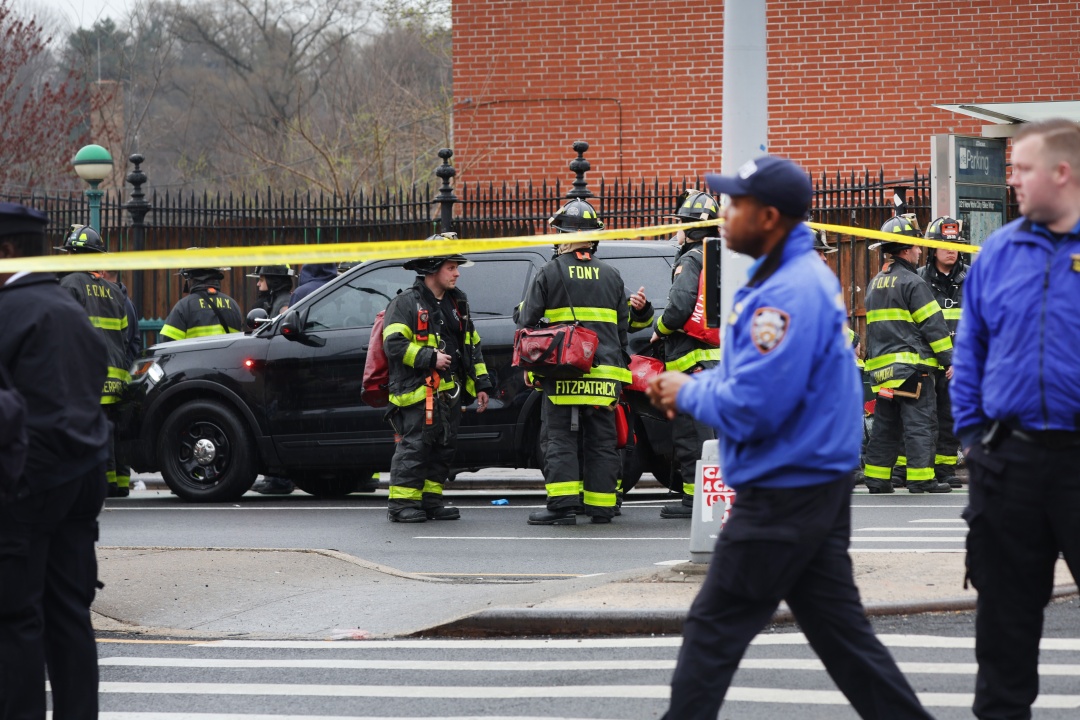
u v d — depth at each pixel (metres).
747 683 9.78
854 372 7.35
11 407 7.54
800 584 7.35
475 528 18.59
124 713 9.70
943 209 26.19
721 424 7.09
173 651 11.79
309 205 32.12
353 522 19.48
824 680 9.80
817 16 34.88
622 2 35.69
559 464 18.56
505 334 21.05
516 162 36.28
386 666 10.92
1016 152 7.77
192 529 18.94
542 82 36.16
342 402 21.61
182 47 77.38
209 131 75.94
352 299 21.86
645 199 30.30
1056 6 33.94
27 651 7.88
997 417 7.79
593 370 18.14
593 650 11.16
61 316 8.12
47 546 8.05
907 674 9.91
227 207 33.09
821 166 34.97
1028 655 7.98
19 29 50.75
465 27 36.47
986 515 7.88
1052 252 7.66
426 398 18.98
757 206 7.23
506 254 21.39
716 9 35.22
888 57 34.59
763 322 7.03
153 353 22.64
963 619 11.58
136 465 22.62
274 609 13.34
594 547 16.62
